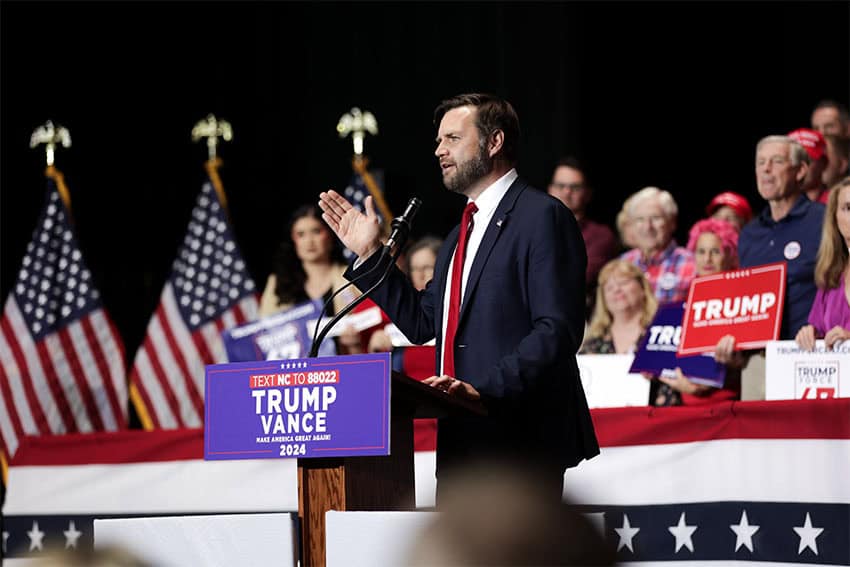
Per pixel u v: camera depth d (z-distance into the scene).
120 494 11.05
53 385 14.67
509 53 17.58
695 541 8.63
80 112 19.30
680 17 17.06
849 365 8.70
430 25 18.08
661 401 10.59
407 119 18.16
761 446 8.45
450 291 6.31
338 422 4.95
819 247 9.89
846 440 8.09
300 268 13.11
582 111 17.31
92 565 2.76
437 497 6.06
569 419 6.04
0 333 14.91
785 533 8.29
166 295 14.71
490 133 6.33
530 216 6.11
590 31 17.34
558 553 2.45
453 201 17.83
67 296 14.98
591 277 12.16
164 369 14.43
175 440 10.89
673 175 17.05
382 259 6.26
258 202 18.86
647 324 11.02
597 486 8.98
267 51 18.92
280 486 10.40
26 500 11.42
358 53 18.44
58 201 15.36
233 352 12.52
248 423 5.13
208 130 15.91
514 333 6.03
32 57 19.20
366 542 4.40
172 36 19.36
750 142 16.78
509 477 5.86
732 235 11.41
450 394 5.36
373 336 12.08
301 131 18.75
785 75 16.59
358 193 14.45
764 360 9.78
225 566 4.70
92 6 19.31
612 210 17.17
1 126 19.06
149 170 19.27
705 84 16.98
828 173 11.95
